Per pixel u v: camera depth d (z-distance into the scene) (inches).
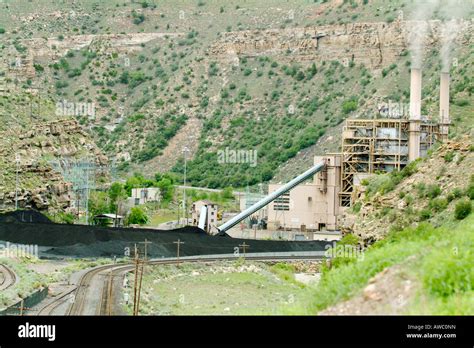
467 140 5802.2
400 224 5221.5
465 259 1674.5
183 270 5413.4
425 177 5669.3
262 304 3880.4
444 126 7849.4
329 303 1808.6
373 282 1743.4
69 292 4040.4
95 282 4443.9
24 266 5049.2
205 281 5078.7
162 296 4261.8
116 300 3737.7
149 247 6289.4
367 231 5442.9
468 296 1590.8
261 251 6761.8
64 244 6279.5
